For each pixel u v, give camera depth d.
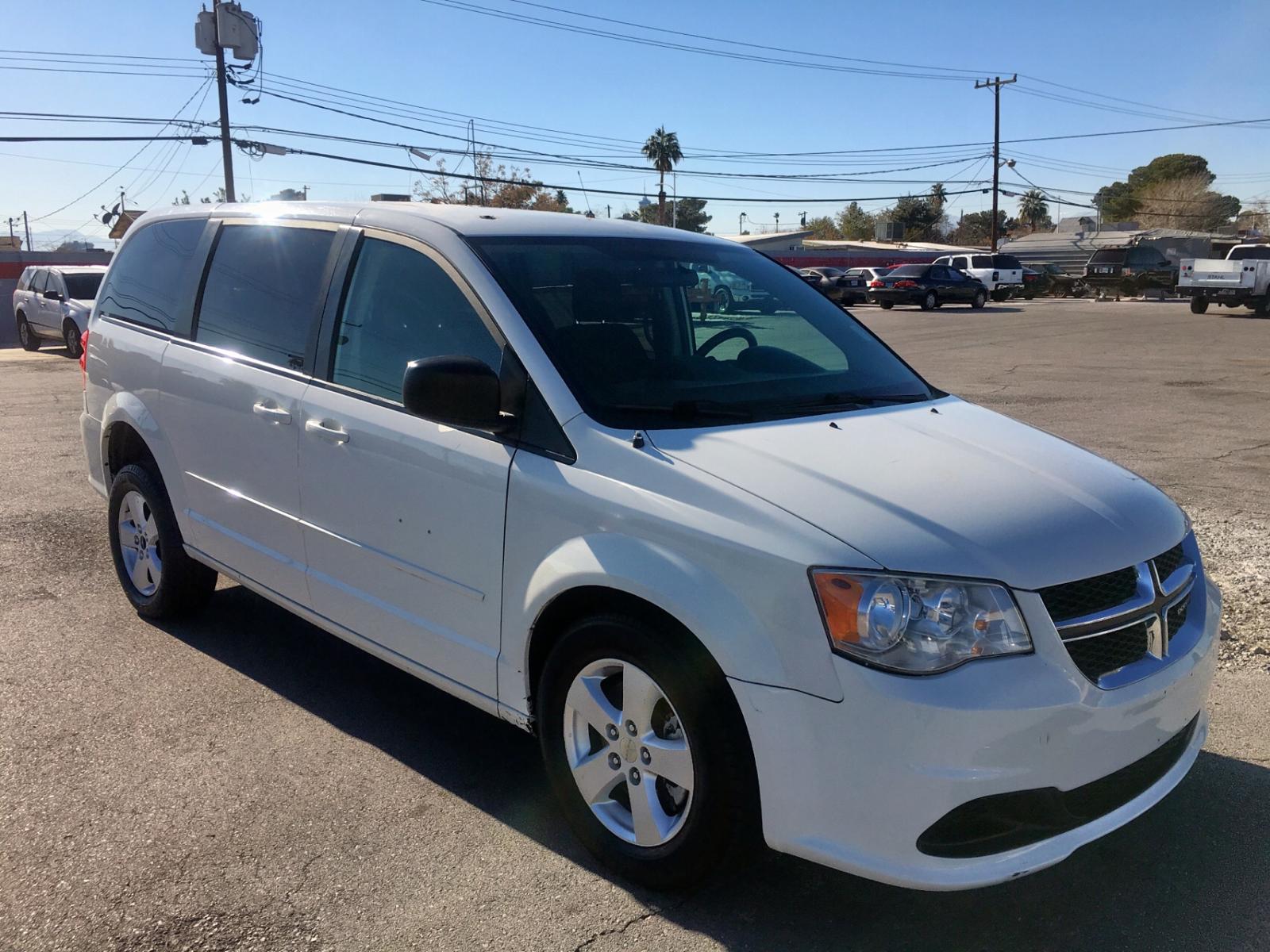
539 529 3.14
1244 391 13.83
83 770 3.75
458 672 3.50
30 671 4.61
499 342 3.38
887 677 2.54
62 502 7.66
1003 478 3.03
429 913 2.97
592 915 2.97
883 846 2.57
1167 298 41.38
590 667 3.09
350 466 3.77
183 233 5.03
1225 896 3.08
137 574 5.28
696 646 2.81
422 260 3.72
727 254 4.37
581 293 3.62
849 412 3.50
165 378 4.75
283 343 4.19
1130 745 2.75
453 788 3.67
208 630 5.13
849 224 108.69
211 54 31.25
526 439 3.24
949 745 2.51
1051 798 2.63
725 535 2.74
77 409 12.42
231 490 4.43
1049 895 3.10
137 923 2.90
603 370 3.33
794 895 3.08
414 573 3.58
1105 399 13.08
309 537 4.02
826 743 2.59
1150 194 90.25
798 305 4.29
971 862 2.59
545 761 3.30
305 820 3.44
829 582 2.59
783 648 2.64
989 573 2.62
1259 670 4.67
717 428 3.18
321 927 2.90
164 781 3.68
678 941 2.87
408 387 3.12
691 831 2.86
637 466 2.98
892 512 2.74
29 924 2.89
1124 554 2.84
